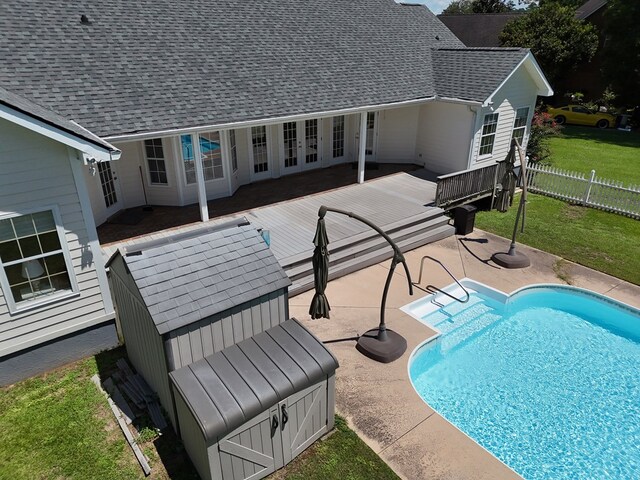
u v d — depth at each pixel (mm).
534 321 9586
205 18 13078
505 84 15031
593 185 15094
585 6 36406
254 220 11984
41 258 7152
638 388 7805
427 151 16531
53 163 6879
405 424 6547
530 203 15758
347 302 9547
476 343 8891
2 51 9367
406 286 10234
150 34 11695
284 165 15680
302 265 10125
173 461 5926
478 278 10656
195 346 5871
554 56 30750
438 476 5758
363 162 14602
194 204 12891
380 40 16500
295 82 12750
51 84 9320
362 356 7922
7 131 6371
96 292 7820
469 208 12750
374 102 13508
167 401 6289
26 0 10586
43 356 7547
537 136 19000
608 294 10164
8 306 6961
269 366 5680
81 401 6914
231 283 6199
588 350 8742
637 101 30312
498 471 5840
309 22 15336
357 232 11375
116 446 6152
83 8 11227
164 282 5848
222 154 13141
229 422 4980
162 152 12117
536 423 7059
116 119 9375
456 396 7594
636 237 12969
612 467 6324
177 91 10688
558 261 11547
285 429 5637
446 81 15484
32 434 6324
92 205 10945
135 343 6941
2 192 6559
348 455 6035
